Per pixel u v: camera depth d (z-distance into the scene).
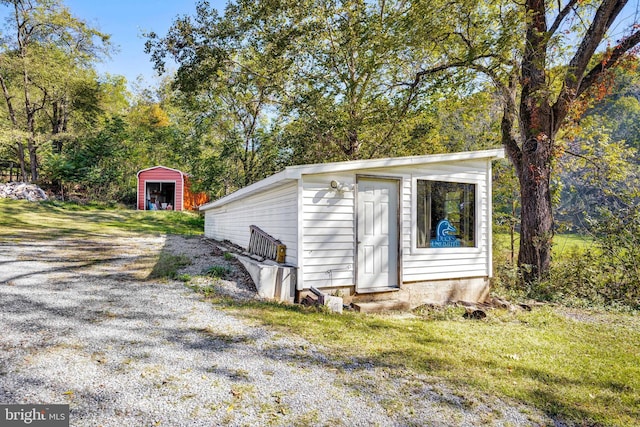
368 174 6.09
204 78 13.16
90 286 5.33
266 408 2.49
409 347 3.88
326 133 13.05
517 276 8.38
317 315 4.80
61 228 12.48
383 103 12.65
